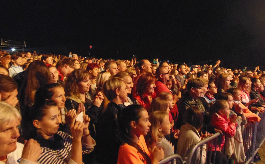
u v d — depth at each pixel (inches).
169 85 211.3
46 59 202.5
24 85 103.8
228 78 206.2
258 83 232.8
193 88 147.3
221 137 129.3
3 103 54.4
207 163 123.0
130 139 79.4
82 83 112.3
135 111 79.4
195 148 102.1
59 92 84.4
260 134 203.9
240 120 149.6
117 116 86.8
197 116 115.1
